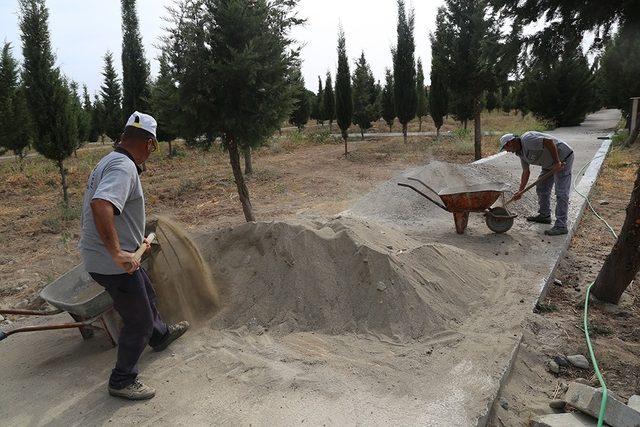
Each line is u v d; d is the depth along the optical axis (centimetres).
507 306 496
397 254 512
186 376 377
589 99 2662
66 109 1167
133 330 343
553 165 708
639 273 618
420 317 445
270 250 505
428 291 478
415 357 396
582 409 331
